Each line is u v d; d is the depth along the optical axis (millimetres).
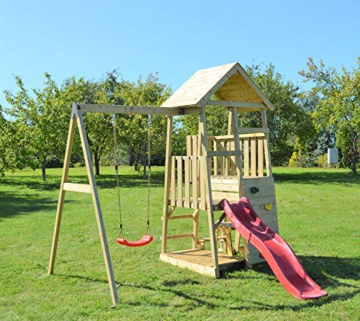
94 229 10688
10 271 7051
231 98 8367
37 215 12844
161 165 44500
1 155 21922
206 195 6922
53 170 39188
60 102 24438
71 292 6016
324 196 17234
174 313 5141
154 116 26891
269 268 7125
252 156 8195
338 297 5609
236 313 5121
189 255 7742
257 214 7500
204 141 6992
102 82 35719
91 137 28797
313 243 8930
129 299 5645
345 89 27578
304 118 27578
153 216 12750
